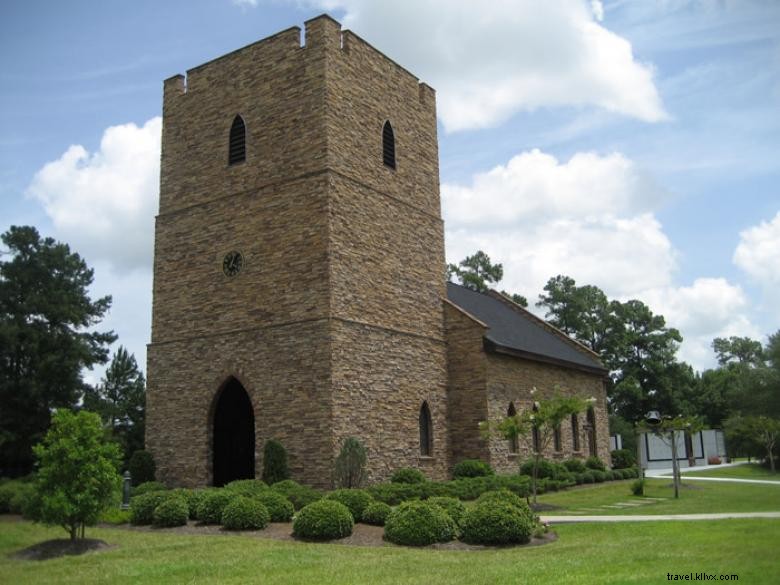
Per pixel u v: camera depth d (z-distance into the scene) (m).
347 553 16.09
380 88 32.41
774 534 17.00
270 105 30.53
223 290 30.39
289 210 29.14
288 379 27.83
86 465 17.92
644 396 73.00
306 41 29.94
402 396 30.38
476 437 32.38
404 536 17.41
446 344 33.78
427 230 33.94
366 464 27.52
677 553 14.72
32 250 42.03
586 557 14.74
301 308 28.05
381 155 31.73
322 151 28.69
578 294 74.56
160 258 32.66
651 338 74.00
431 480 31.14
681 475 45.41
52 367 39.78
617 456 46.41
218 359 29.92
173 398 30.98
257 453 28.05
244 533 19.20
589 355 46.25
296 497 23.59
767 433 48.09
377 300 29.98
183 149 32.97
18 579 14.18
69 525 18.69
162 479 30.62
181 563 15.11
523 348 36.38
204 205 31.72
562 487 32.28
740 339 110.31
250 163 30.67
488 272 69.12
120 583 13.42
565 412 26.38
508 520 17.39
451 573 13.52
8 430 39.00
